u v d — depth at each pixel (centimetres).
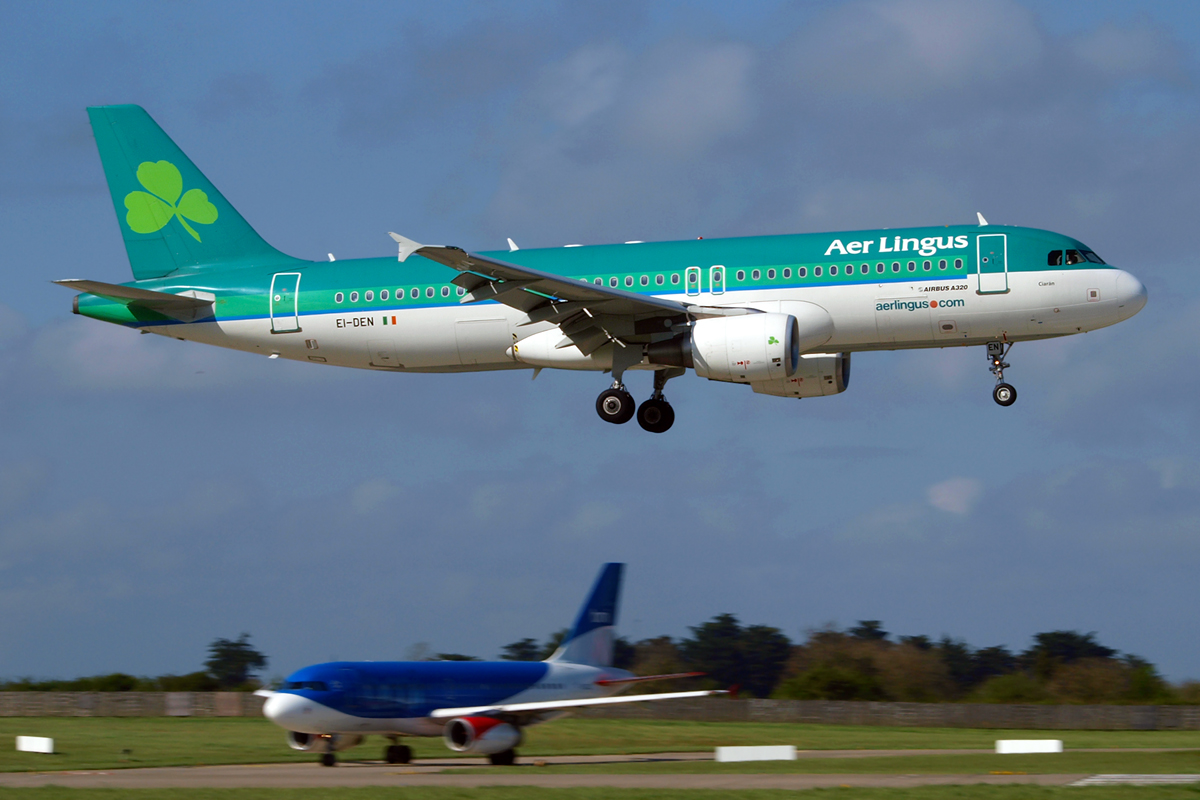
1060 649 15512
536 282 10694
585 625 9512
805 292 11206
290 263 12825
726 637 18350
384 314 12112
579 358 11812
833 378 12019
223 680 14638
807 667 16150
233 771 7856
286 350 12512
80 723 11981
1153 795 5481
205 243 13088
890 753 9081
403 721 8325
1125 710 12938
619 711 12812
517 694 8756
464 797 5753
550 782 6644
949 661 15862
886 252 11144
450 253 10206
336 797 5822
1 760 8550
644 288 11512
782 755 8294
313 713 8044
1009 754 7800
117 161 13250
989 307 10944
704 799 5578
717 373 10981
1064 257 10944
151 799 5834
